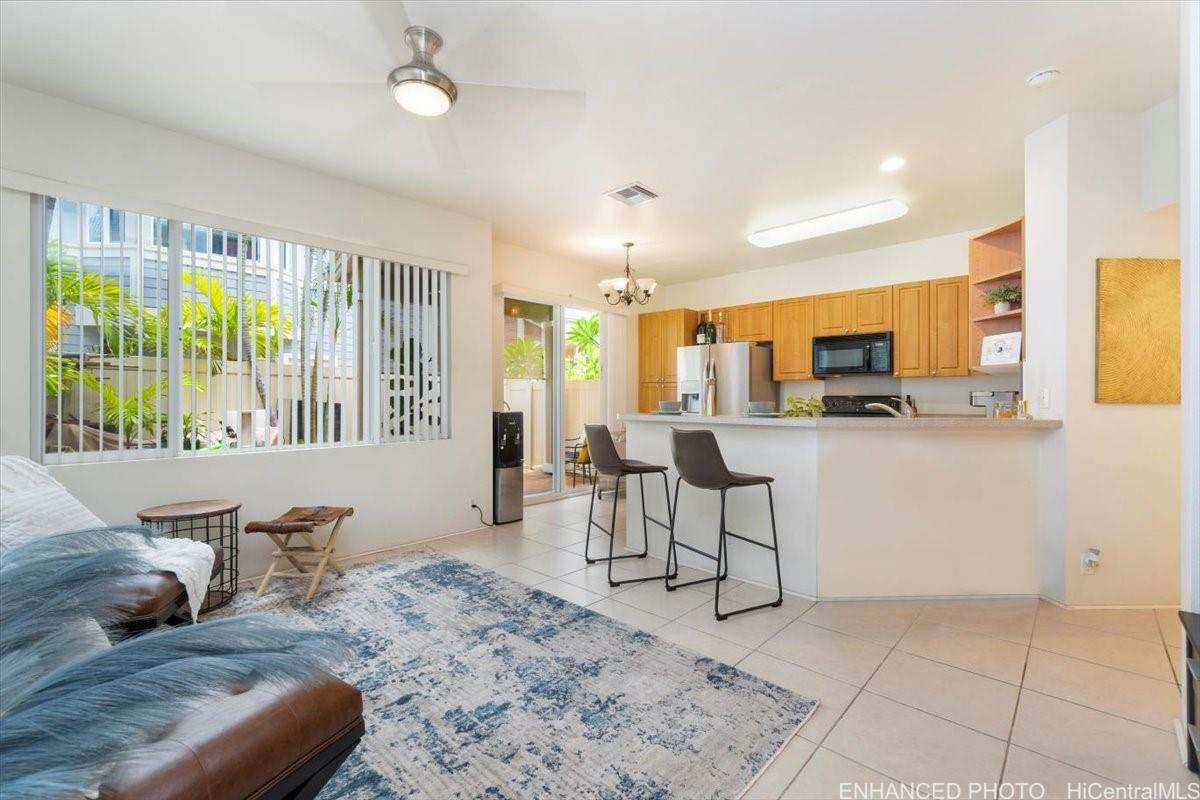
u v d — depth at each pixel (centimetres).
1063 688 197
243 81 239
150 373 282
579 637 240
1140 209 267
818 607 276
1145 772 153
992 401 439
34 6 191
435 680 203
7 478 186
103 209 267
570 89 244
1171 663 215
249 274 315
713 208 401
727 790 147
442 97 213
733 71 231
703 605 278
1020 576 285
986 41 212
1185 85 152
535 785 149
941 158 316
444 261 406
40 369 251
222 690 62
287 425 332
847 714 182
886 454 284
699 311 634
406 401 391
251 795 94
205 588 214
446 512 416
